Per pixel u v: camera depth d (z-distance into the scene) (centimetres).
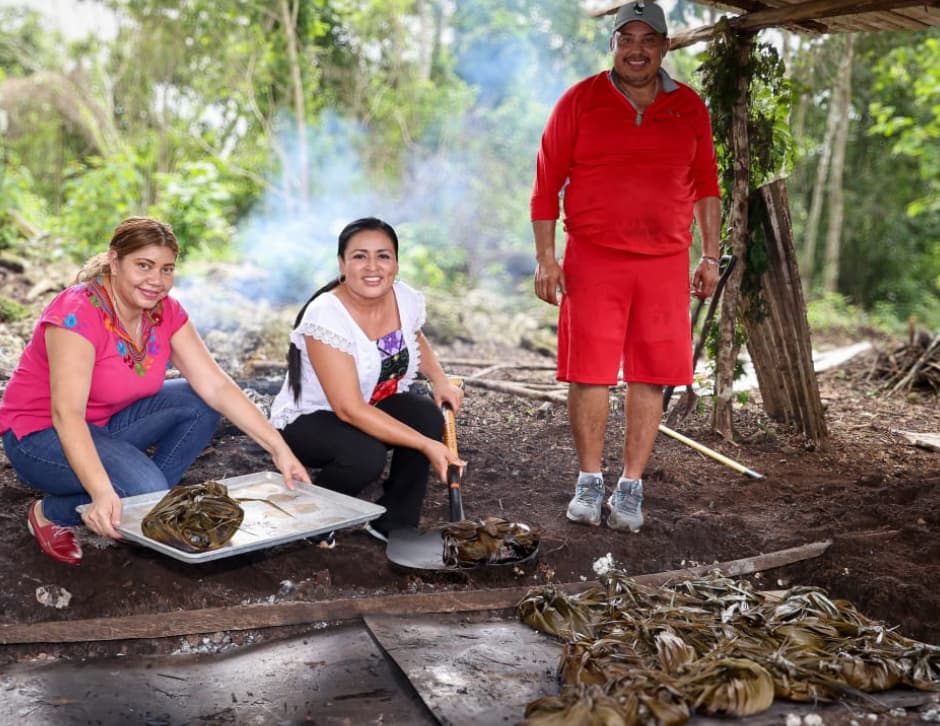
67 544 329
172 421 372
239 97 1336
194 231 994
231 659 292
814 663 273
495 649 293
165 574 327
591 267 393
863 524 418
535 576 355
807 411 562
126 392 347
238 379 605
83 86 1396
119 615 311
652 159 386
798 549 381
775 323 566
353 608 316
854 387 744
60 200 1391
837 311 1334
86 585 319
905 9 495
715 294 559
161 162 1325
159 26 1312
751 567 368
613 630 293
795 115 1175
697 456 520
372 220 360
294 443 378
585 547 379
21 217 947
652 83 391
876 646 286
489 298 1017
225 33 1311
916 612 341
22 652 292
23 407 337
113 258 330
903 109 1482
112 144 1352
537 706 246
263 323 765
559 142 393
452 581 341
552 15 1703
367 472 370
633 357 401
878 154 1584
